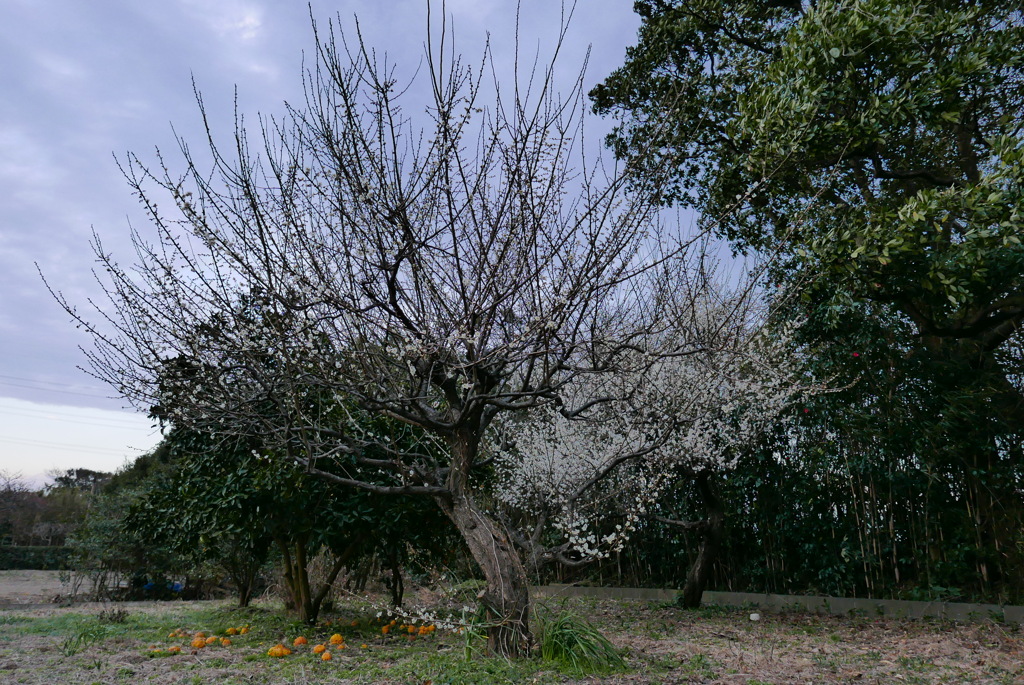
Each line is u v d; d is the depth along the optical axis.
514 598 4.88
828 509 9.30
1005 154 6.53
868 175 9.02
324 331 4.88
